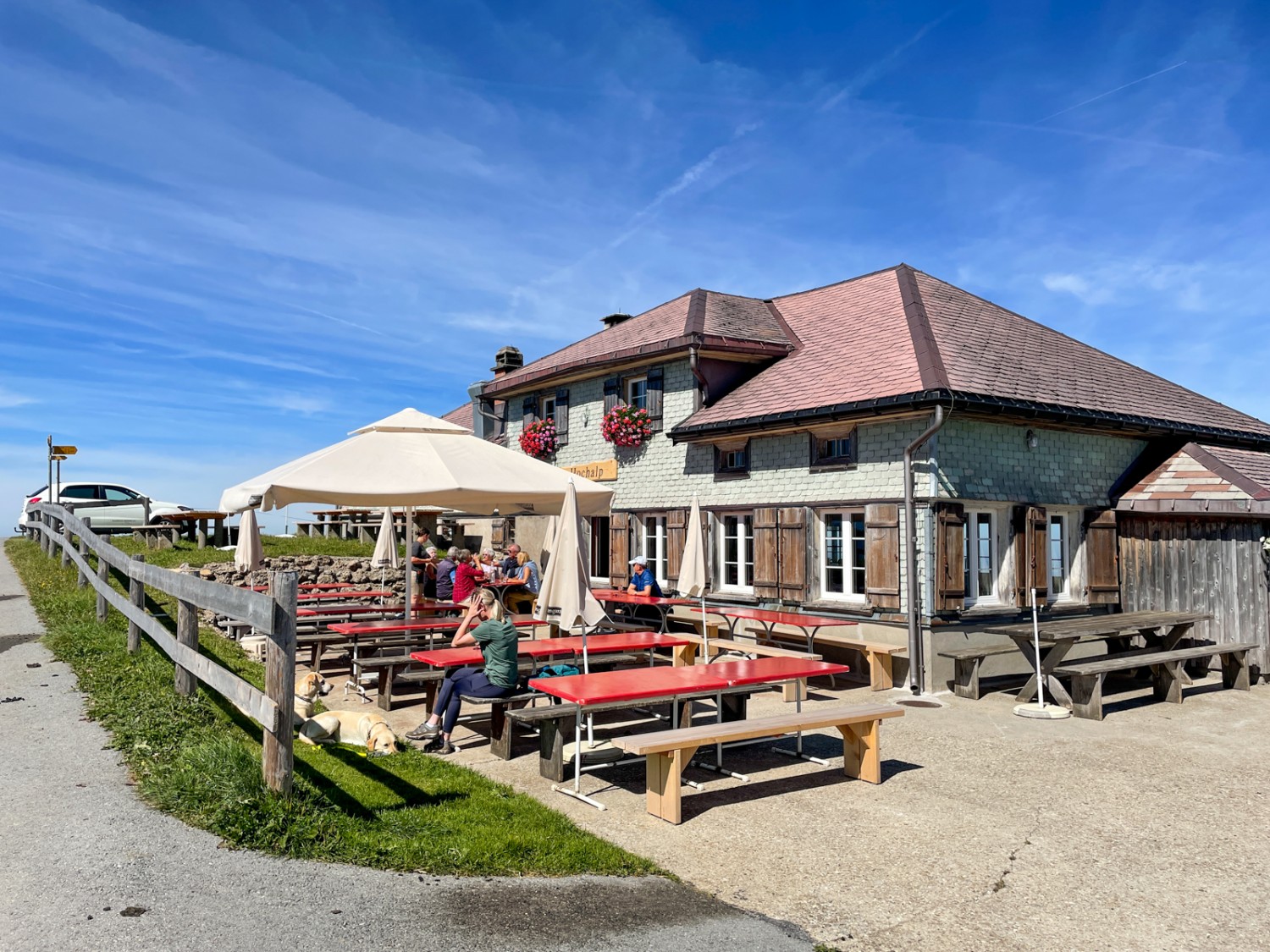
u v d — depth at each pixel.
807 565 12.57
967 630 11.48
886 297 15.00
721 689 7.12
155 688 7.12
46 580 13.31
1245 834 5.95
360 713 7.54
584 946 3.99
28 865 4.18
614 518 16.39
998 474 11.88
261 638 10.55
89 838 4.50
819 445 12.55
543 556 18.62
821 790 6.88
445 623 10.72
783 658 8.71
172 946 3.59
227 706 7.17
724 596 14.01
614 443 16.47
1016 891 4.96
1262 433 15.63
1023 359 13.44
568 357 18.58
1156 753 8.12
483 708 9.64
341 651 13.11
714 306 16.52
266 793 5.00
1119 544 13.47
